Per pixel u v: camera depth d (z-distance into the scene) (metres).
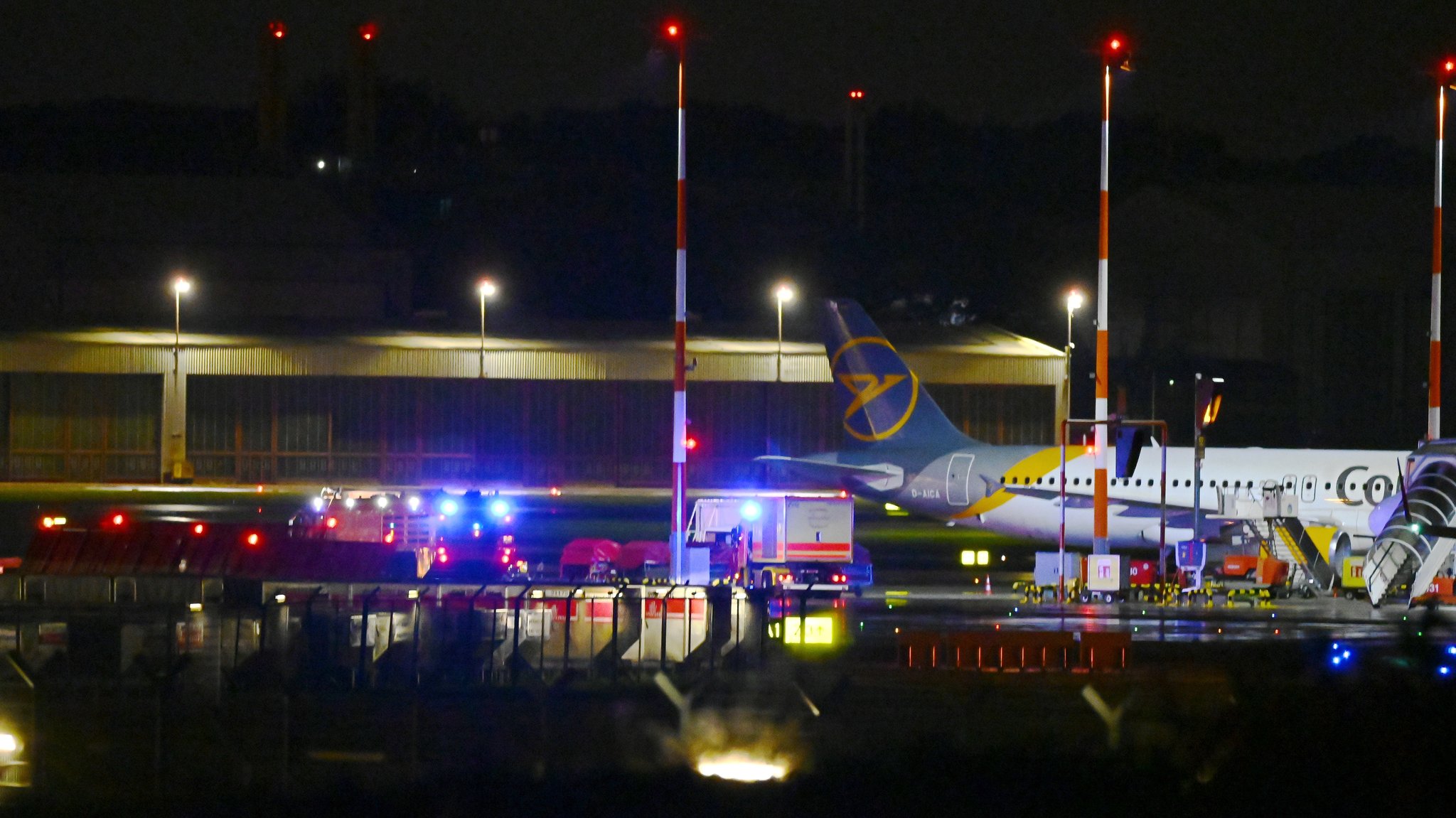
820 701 114.31
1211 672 125.56
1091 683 117.19
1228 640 154.38
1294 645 129.38
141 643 122.19
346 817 89.25
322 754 101.56
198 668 120.62
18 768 98.94
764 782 96.00
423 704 114.44
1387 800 92.12
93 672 121.00
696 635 130.88
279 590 144.75
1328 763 98.62
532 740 105.38
